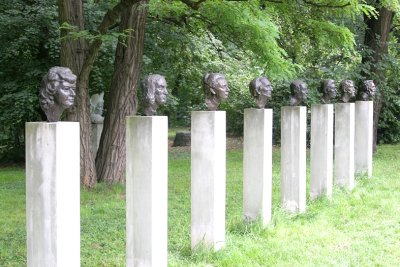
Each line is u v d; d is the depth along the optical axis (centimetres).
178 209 785
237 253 536
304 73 1384
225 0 948
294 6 1032
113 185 961
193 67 1488
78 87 923
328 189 822
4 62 1300
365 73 1462
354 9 967
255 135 636
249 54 1303
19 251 567
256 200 640
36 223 393
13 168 1394
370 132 1055
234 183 1027
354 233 639
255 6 1020
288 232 634
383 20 1460
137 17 964
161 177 470
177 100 1531
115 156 986
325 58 1455
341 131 920
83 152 936
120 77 981
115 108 986
